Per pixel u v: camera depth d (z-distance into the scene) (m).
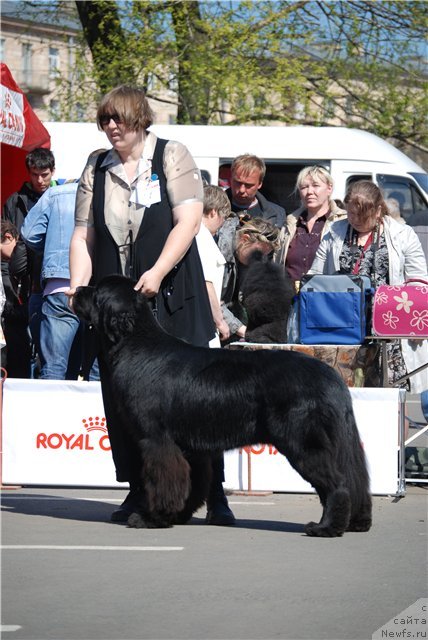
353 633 5.11
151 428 7.46
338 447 7.36
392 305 9.31
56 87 32.38
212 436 7.41
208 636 5.04
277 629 5.17
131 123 7.88
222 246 11.14
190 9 28.73
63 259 11.12
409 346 10.23
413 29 29.81
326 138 20.66
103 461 9.73
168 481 7.45
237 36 28.44
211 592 5.86
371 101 30.45
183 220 7.93
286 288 10.09
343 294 9.45
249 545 7.19
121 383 7.49
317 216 11.23
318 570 6.41
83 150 19.78
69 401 9.76
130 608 5.53
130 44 28.73
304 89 28.75
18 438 9.84
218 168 20.33
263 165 13.18
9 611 5.47
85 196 8.24
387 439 9.35
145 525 7.82
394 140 33.44
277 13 28.64
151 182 8.01
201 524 8.08
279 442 7.32
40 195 13.21
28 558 6.75
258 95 28.22
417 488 10.02
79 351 11.35
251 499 9.45
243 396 7.33
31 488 10.03
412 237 10.16
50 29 33.44
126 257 8.09
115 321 7.46
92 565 6.54
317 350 9.46
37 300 11.98
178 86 29.08
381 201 10.08
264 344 9.59
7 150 15.73
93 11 29.16
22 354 12.98
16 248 12.20
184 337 8.04
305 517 8.44
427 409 10.11
